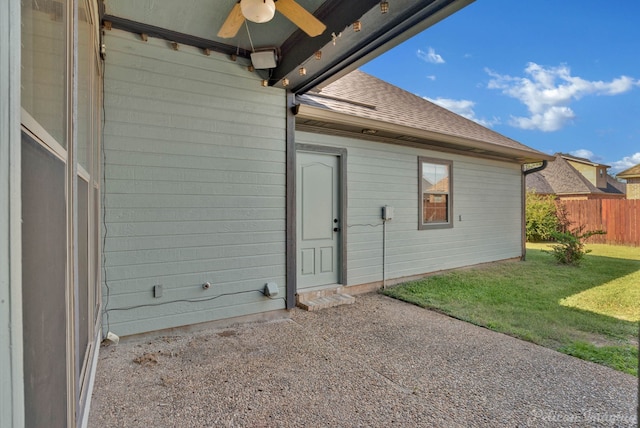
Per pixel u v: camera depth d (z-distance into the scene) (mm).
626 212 10945
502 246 7898
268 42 3531
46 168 938
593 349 3068
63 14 1171
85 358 1883
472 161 7172
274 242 4008
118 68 3123
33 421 795
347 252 5156
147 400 2217
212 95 3598
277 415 2080
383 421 2033
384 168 5629
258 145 3889
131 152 3186
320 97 5016
